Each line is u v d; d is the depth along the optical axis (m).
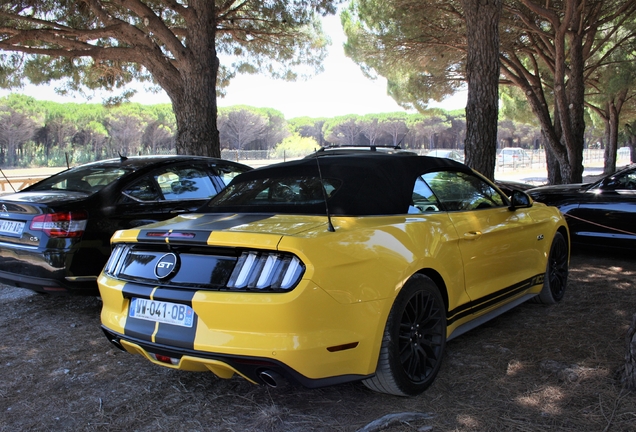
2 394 3.21
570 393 2.95
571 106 14.38
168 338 2.63
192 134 10.09
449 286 3.27
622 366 3.16
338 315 2.54
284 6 13.74
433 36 14.97
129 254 2.99
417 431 2.60
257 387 3.22
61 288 4.39
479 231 3.61
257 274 2.50
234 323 2.48
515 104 26.23
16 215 4.52
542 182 25.36
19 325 4.60
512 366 3.37
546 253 4.56
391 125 90.31
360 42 16.25
